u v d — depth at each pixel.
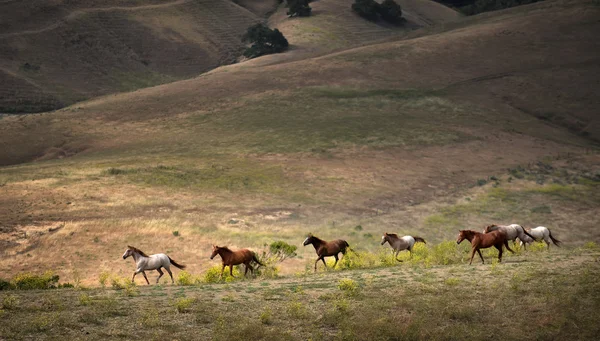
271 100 99.00
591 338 11.24
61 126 90.81
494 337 11.62
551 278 15.59
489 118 91.06
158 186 54.34
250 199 52.56
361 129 81.38
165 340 11.33
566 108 97.69
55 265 33.56
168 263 23.41
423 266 21.08
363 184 59.22
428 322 12.34
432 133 80.31
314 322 12.68
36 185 52.22
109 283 30.22
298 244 39.75
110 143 81.19
